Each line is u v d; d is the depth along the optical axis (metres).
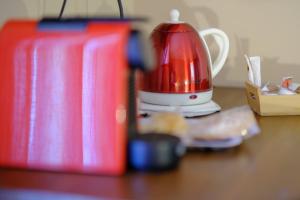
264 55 1.33
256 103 1.02
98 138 0.63
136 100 0.69
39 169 0.66
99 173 0.63
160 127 0.72
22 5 1.32
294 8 1.28
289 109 1.00
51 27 0.66
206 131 0.73
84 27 0.65
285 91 1.03
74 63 0.64
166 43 0.98
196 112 0.98
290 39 1.30
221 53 1.14
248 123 0.77
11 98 0.66
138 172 0.64
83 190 0.57
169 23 1.02
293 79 1.32
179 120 0.75
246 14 1.32
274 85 1.15
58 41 0.65
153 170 0.64
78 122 0.65
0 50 0.66
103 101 0.62
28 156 0.66
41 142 0.66
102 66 0.62
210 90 1.03
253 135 0.83
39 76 0.66
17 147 0.67
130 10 1.42
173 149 0.64
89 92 0.64
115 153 0.62
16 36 0.66
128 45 0.61
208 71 1.02
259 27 1.32
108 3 1.42
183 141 0.70
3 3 1.27
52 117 0.66
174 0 1.37
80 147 0.65
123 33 0.62
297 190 0.58
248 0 1.31
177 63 0.97
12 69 0.66
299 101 1.00
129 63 0.62
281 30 1.30
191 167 0.66
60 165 0.65
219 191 0.57
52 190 0.57
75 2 1.41
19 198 0.58
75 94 0.65
